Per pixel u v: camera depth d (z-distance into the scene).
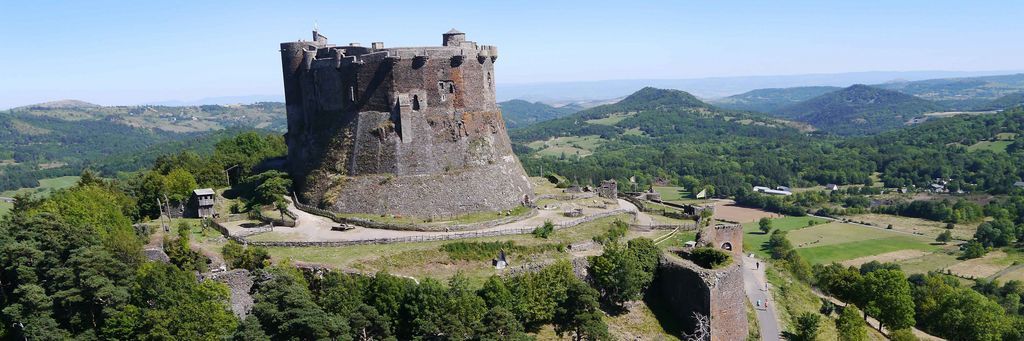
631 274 78.69
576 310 74.19
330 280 69.56
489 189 104.81
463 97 107.50
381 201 99.62
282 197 100.44
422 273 79.44
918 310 119.31
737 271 81.94
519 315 71.06
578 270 82.75
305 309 61.75
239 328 60.31
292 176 114.12
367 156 103.38
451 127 105.88
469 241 86.38
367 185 101.25
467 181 103.50
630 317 79.75
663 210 120.25
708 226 105.75
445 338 63.69
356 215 98.69
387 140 103.00
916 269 170.25
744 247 159.00
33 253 71.00
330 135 108.38
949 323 113.69
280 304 63.09
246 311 72.81
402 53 103.06
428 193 100.62
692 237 101.38
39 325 64.94
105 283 67.75
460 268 81.56
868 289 108.19
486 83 112.25
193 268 75.56
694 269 79.94
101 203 94.50
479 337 63.84
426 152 103.31
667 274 84.56
